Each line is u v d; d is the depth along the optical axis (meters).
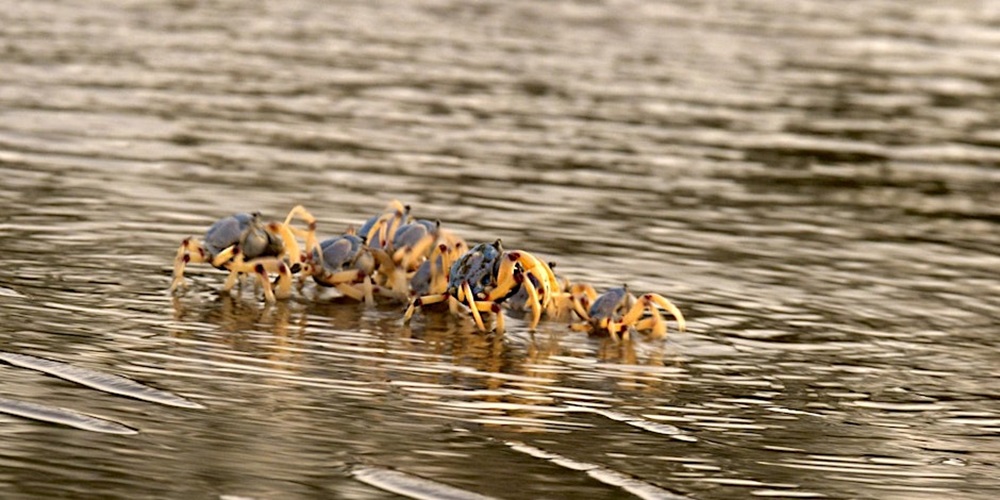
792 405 30.70
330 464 25.47
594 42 83.00
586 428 28.44
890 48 87.50
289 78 68.38
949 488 26.41
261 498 23.80
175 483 24.16
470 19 88.69
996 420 30.41
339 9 90.06
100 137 53.50
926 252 45.72
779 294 39.62
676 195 51.19
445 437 27.28
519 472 25.80
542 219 46.25
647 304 35.28
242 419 27.33
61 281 35.81
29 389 27.81
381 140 56.91
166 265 38.16
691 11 96.38
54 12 82.12
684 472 26.41
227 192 46.81
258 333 33.06
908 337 36.34
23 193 44.53
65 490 23.55
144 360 30.25
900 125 66.88
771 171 56.41
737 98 70.38
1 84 61.53
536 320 35.28
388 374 30.89
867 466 27.31
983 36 93.62
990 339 36.53
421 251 36.88
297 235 41.72
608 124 62.84
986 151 62.72
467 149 56.28
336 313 35.38
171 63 69.94
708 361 33.56
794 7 101.50
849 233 47.59
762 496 25.50
